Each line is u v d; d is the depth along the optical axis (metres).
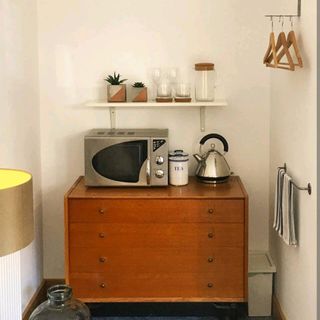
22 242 1.91
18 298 1.94
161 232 3.21
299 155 2.78
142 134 3.40
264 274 3.46
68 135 3.70
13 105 3.06
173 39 3.61
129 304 3.64
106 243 3.23
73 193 3.26
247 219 3.19
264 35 3.59
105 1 3.59
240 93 3.64
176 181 3.43
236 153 3.70
